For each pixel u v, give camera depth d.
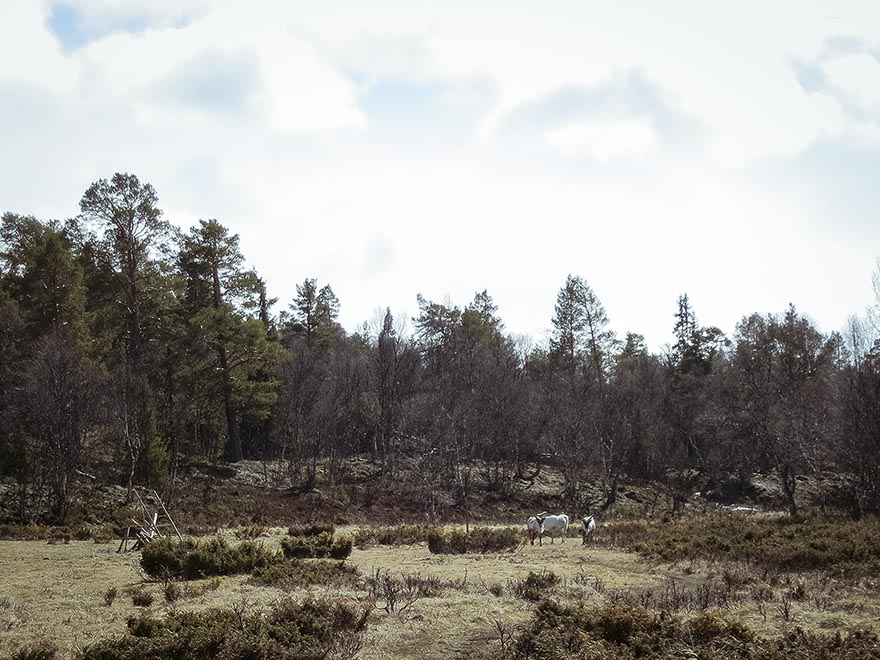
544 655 9.21
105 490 38.84
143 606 14.06
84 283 46.78
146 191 45.72
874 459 36.03
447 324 71.62
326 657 9.71
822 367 58.34
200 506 38.88
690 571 19.08
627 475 59.62
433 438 54.94
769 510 49.28
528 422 57.75
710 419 53.47
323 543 23.61
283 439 57.28
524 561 21.67
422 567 20.12
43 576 18.95
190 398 48.22
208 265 50.38
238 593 15.00
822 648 9.27
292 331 66.06
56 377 36.75
